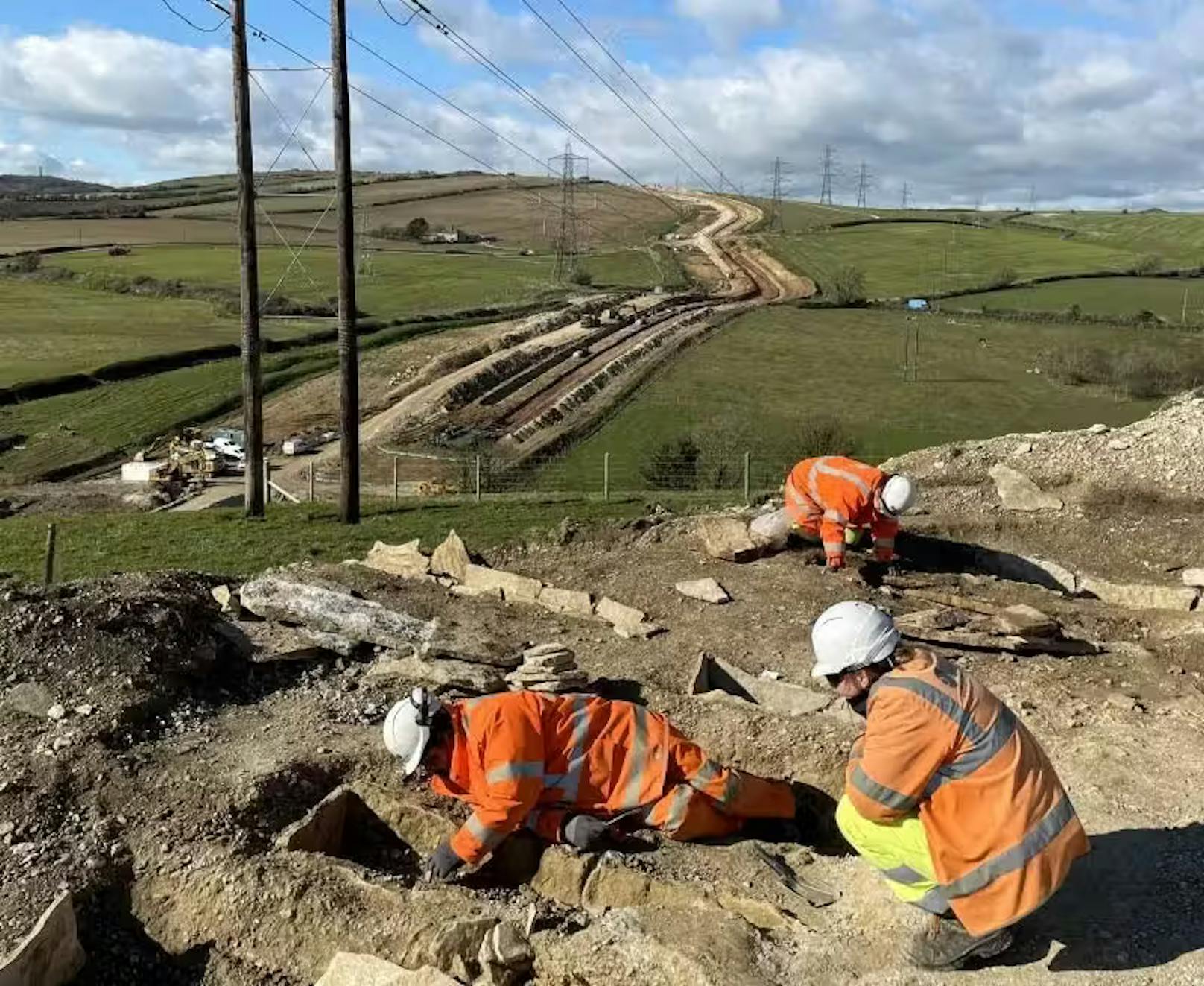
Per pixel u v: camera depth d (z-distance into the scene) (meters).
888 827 4.23
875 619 4.14
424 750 5.28
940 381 52.28
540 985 4.61
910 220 126.06
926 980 4.25
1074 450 12.45
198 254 87.44
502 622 8.88
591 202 132.62
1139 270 87.25
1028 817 3.94
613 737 5.71
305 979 4.95
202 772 6.36
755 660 8.17
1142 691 7.56
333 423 44.59
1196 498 11.23
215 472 37.94
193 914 5.28
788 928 4.80
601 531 11.24
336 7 15.52
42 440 40.56
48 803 5.94
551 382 51.00
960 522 11.42
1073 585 10.12
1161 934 4.43
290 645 8.16
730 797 5.77
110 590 8.62
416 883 5.35
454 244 101.38
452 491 31.39
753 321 68.06
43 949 4.71
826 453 30.12
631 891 5.28
